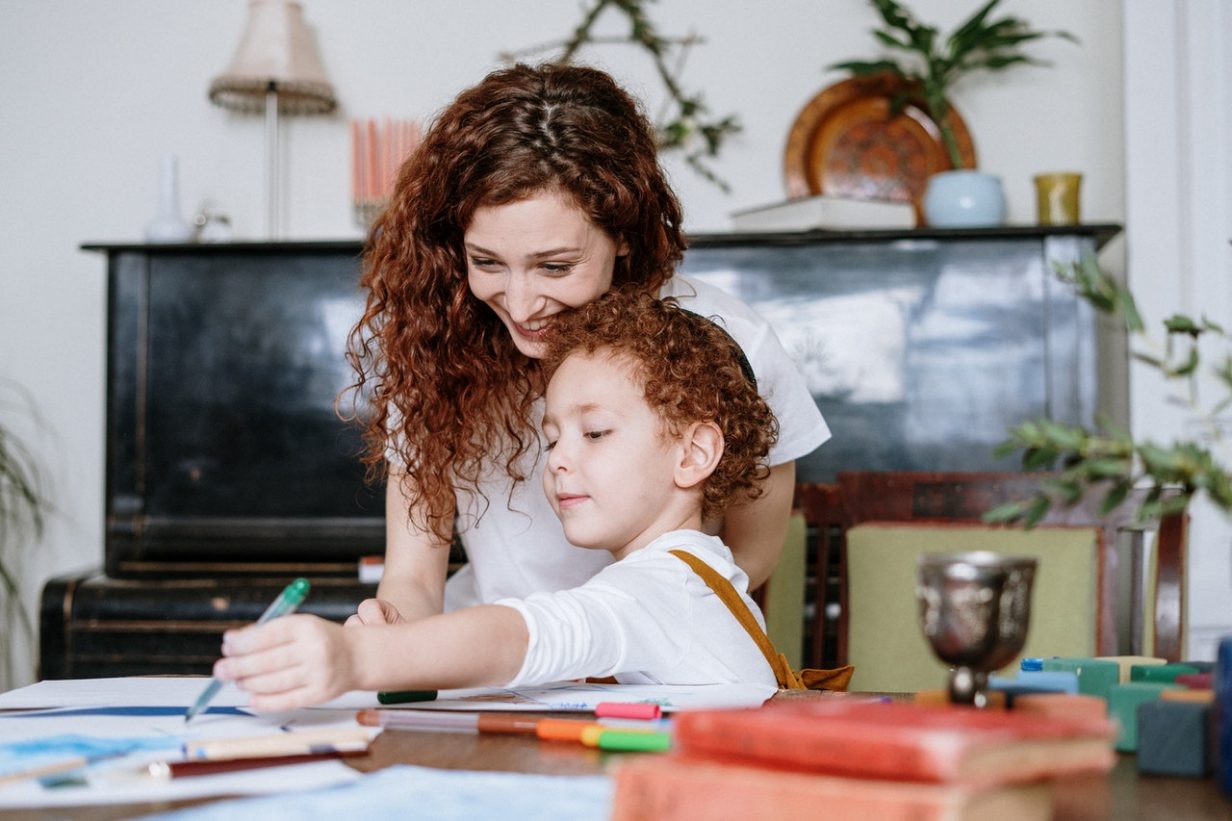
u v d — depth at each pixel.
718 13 3.05
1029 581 0.72
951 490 1.82
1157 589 1.59
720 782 0.56
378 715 0.91
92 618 2.43
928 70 2.87
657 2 3.06
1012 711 0.72
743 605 1.13
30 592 3.16
